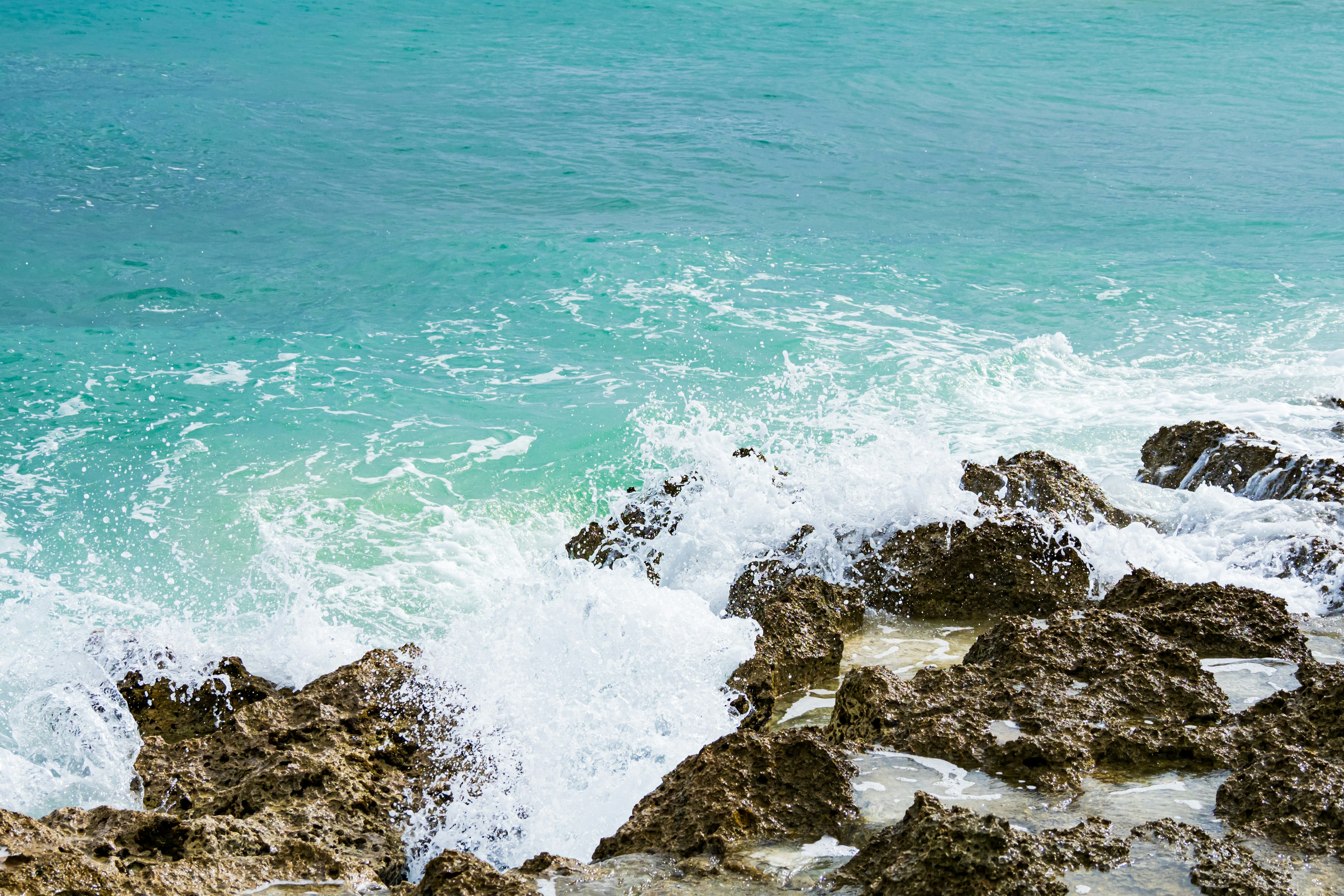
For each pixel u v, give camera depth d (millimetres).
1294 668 5051
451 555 8273
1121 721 4512
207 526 8625
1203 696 4660
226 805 4531
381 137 22859
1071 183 19844
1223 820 3783
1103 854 3463
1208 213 17781
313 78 28078
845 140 22875
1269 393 10344
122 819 4043
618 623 5660
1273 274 14555
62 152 20938
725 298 14023
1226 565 6449
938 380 11219
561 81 28078
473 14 37000
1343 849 3504
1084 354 12031
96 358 12133
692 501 7414
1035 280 14625
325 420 10641
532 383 11594
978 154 21875
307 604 7453
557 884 3629
